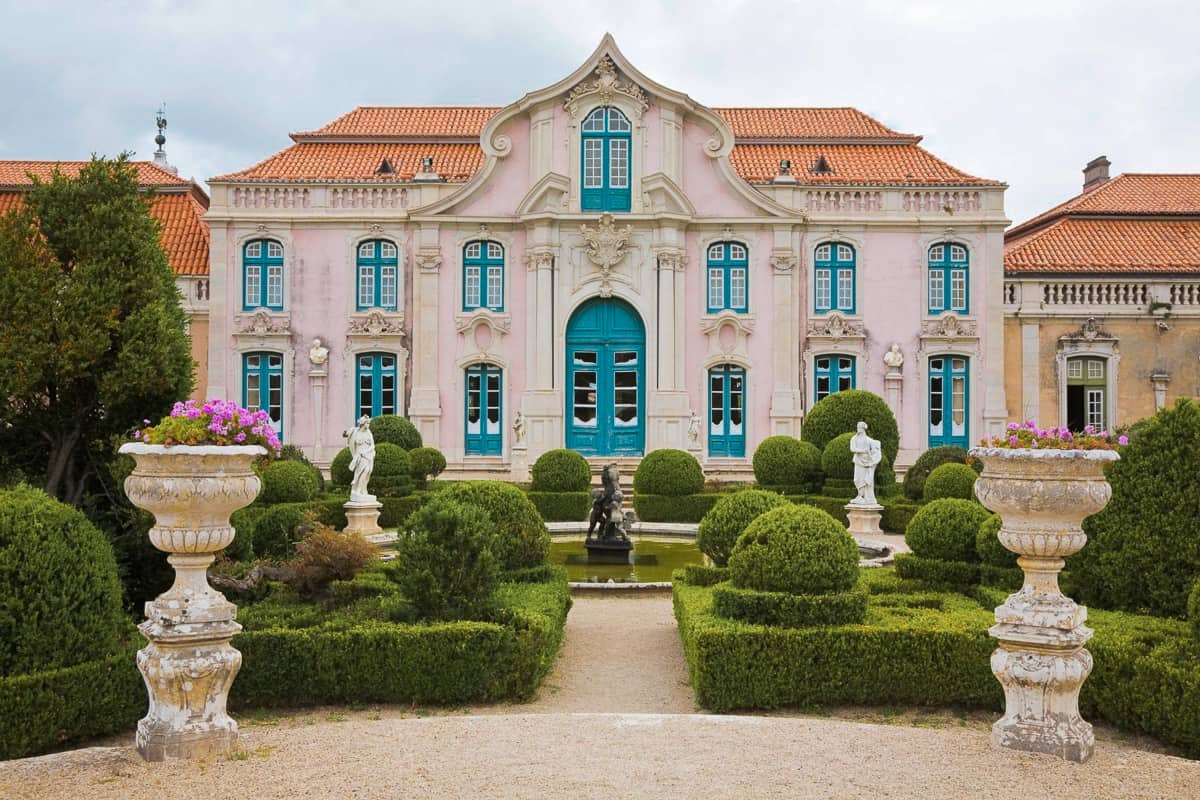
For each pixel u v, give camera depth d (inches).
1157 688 302.7
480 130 1227.2
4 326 413.4
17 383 411.2
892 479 877.2
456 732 293.1
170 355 441.1
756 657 342.0
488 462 1083.9
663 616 491.8
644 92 1097.4
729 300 1114.7
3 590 295.9
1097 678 321.4
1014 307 1127.6
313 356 1095.0
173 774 258.2
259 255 1111.0
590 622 478.9
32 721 289.4
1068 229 1198.9
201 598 279.4
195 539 272.4
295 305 1107.3
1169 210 1203.9
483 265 1112.8
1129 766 269.1
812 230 1114.7
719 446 1113.4
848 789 247.1
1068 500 272.5
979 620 364.2
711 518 486.9
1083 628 281.1
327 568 400.2
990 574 436.1
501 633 348.5
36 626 298.5
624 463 1074.7
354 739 287.1
